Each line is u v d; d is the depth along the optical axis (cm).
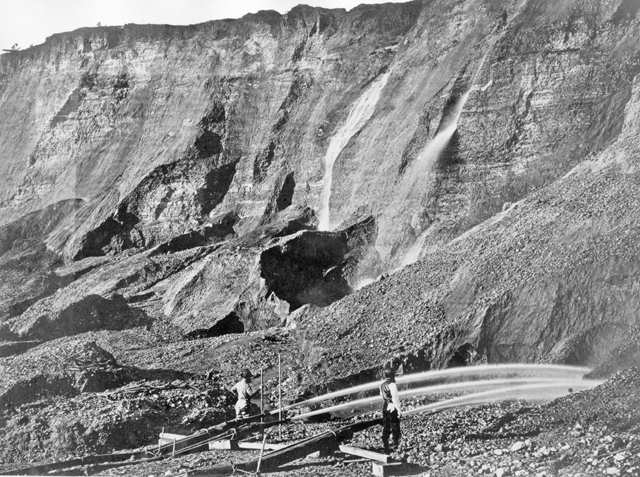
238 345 4484
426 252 5672
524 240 3906
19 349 5062
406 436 2302
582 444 1780
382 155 7006
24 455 2752
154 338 5375
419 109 7012
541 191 4566
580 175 4378
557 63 5978
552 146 5719
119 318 5931
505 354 3384
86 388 3228
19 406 3050
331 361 3547
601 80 5744
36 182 10506
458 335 3488
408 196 6303
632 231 3488
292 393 3316
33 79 11331
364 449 2102
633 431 1802
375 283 4366
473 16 7319
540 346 3325
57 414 2878
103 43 10656
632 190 3831
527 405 2639
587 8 6066
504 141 5959
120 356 4666
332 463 2061
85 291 7281
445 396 3117
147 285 7175
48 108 10906
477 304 3581
